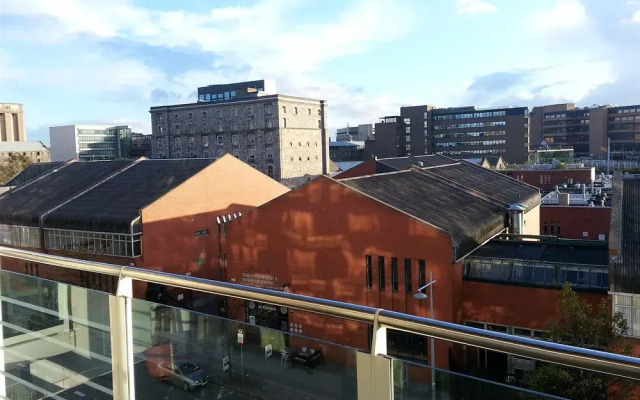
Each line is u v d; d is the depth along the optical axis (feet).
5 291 18.40
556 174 240.32
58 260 16.20
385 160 190.90
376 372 10.27
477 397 9.90
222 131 326.44
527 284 77.20
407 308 82.23
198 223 134.51
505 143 464.24
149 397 14.24
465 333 9.11
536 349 8.44
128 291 14.57
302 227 92.32
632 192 84.48
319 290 91.15
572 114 540.52
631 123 506.07
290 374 11.97
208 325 13.42
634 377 7.63
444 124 488.44
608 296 70.49
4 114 499.51
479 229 90.79
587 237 141.69
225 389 12.96
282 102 311.68
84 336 15.80
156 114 347.56
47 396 16.97
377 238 84.53
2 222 140.26
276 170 311.27
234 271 100.63
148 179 140.15
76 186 147.84
